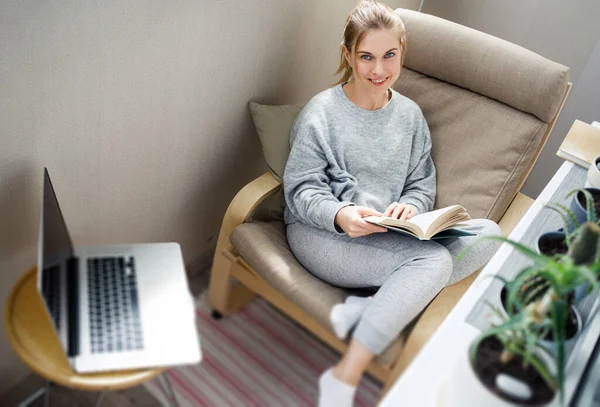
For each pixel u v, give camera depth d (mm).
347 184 1508
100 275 1098
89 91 1165
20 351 995
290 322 1576
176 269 1153
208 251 1873
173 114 1414
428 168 1663
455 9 2367
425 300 1286
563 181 1476
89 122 1204
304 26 1737
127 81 1234
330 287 1419
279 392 1399
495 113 1641
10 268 1222
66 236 1100
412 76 1721
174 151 1488
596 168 1308
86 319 1021
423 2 2396
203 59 1409
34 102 1070
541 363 765
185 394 1357
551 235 1085
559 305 778
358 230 1359
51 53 1050
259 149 1861
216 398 1365
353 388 1233
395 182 1581
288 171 1511
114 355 980
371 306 1267
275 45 1654
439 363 906
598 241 805
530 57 1565
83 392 1331
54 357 992
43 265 902
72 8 1044
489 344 800
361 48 1452
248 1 1452
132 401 1328
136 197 1452
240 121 1687
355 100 1558
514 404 725
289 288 1335
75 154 1218
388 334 1229
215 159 1669
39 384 1371
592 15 2117
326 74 2008
